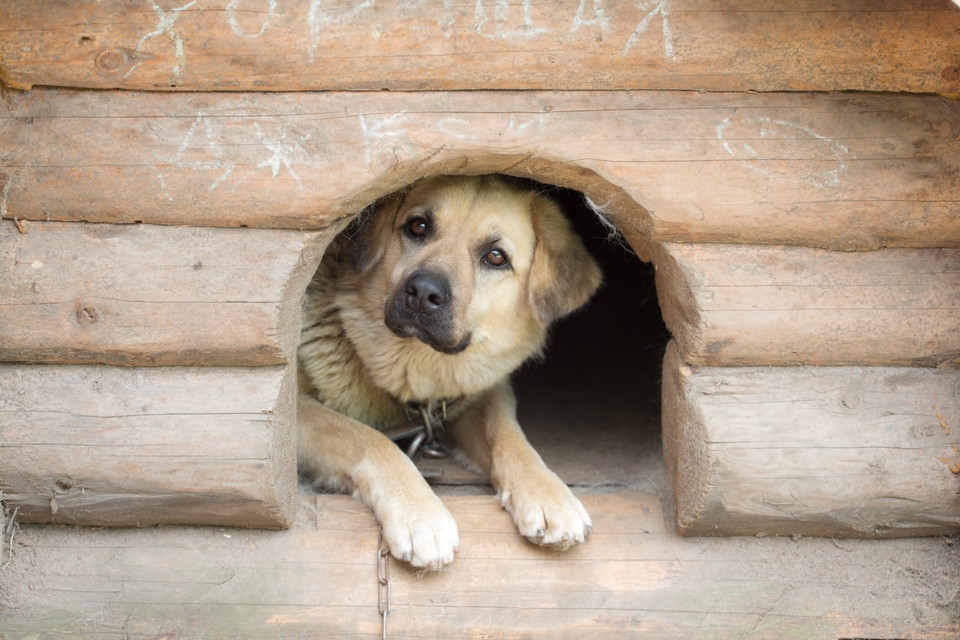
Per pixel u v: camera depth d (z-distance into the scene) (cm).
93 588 285
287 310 280
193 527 298
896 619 292
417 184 350
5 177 266
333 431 339
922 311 287
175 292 271
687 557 303
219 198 268
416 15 260
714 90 274
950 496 286
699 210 277
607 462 385
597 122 271
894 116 276
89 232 272
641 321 514
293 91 267
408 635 286
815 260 287
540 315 365
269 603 287
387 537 293
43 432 274
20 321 271
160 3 258
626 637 290
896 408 289
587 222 460
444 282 329
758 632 291
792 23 265
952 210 280
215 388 279
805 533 303
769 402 288
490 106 269
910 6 266
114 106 266
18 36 259
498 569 297
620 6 262
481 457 372
